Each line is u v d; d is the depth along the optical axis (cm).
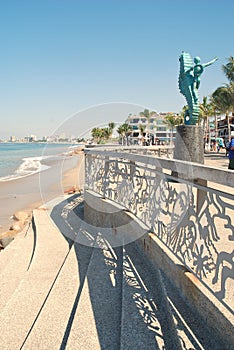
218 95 3759
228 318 225
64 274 431
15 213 1074
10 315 362
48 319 328
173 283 319
